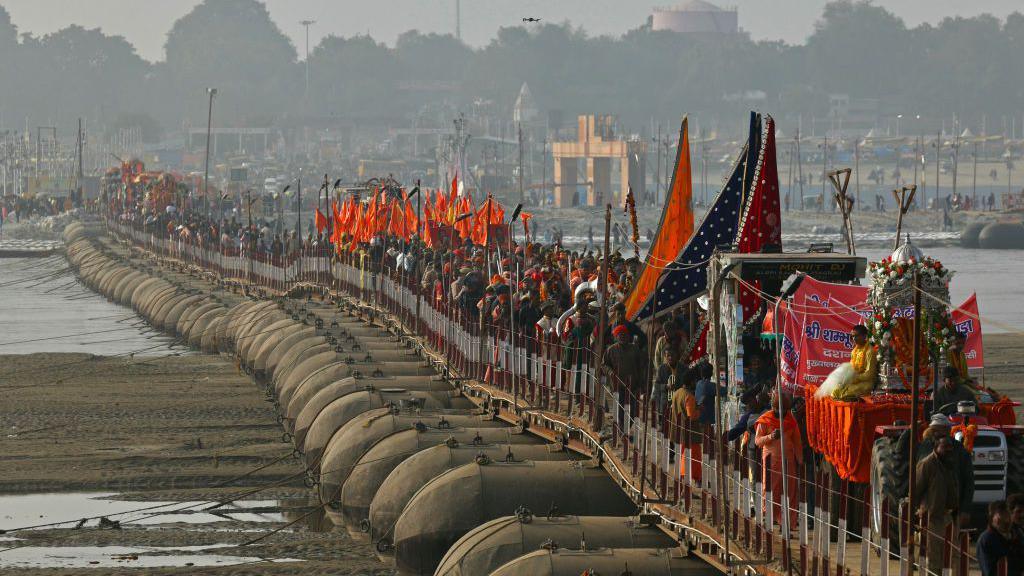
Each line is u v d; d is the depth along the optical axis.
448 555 61.25
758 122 62.78
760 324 54.62
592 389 69.56
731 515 49.81
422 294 111.25
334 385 100.31
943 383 45.12
